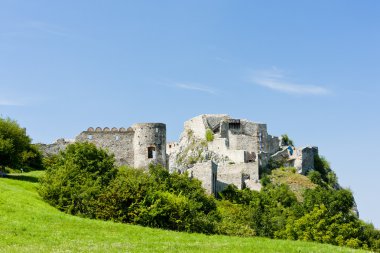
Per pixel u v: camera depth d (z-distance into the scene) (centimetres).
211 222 8281
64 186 8238
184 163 17338
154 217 7544
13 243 5066
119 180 8038
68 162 9294
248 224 10962
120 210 7600
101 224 6581
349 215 11406
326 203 11988
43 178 9056
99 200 7788
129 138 12425
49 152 13138
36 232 5650
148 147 12288
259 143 17788
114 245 5206
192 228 7712
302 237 10469
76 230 6047
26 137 11444
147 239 5922
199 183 11188
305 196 13075
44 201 8044
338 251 5488
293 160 17588
